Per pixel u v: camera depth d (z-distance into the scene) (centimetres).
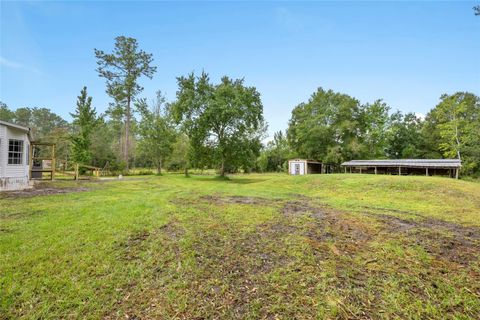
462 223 531
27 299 231
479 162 2486
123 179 1830
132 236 401
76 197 812
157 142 2511
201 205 675
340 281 267
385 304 227
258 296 241
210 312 218
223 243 378
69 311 217
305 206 697
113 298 237
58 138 3062
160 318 209
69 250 339
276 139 4112
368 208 680
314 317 209
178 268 296
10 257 313
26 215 532
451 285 259
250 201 766
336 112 3312
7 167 1109
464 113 2980
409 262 314
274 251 347
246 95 2008
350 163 2709
